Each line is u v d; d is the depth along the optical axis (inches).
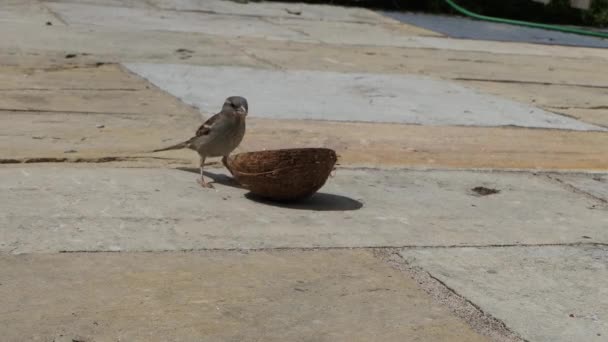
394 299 244.4
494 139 463.5
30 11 798.5
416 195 351.3
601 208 353.4
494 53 780.6
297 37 771.4
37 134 398.9
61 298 229.6
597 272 277.9
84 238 273.0
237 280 249.8
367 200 338.6
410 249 286.2
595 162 433.4
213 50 663.1
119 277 245.8
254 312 229.6
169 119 446.3
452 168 398.9
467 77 642.2
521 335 227.9
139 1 925.8
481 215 331.0
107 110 456.1
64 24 736.3
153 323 219.3
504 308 244.1
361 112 498.3
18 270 245.1
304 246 281.3
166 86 524.4
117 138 403.2
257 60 637.3
